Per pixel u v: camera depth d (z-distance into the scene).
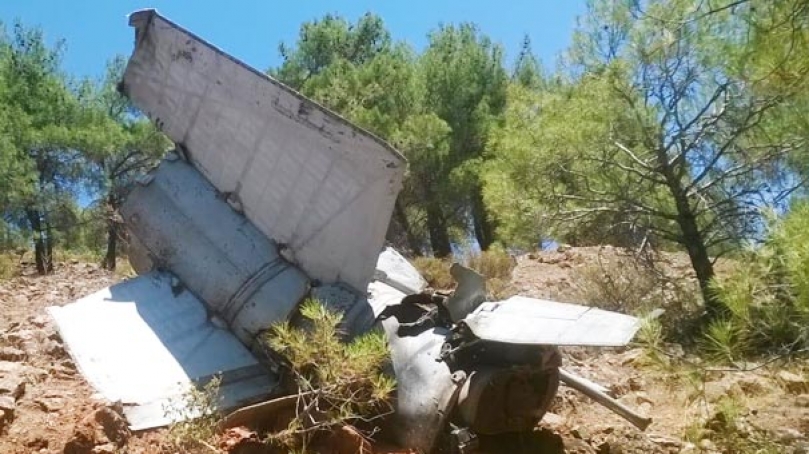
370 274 5.93
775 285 4.49
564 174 11.16
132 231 7.46
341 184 6.04
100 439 4.91
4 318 8.80
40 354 6.29
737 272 4.89
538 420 5.38
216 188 7.09
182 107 7.29
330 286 6.07
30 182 18.91
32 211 19.66
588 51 11.19
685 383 5.40
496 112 21.17
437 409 5.12
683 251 13.20
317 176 6.18
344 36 26.41
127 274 13.26
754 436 5.60
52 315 6.54
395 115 20.69
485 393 5.12
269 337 5.89
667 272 11.65
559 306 5.16
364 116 19.66
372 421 5.35
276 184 6.49
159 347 6.14
